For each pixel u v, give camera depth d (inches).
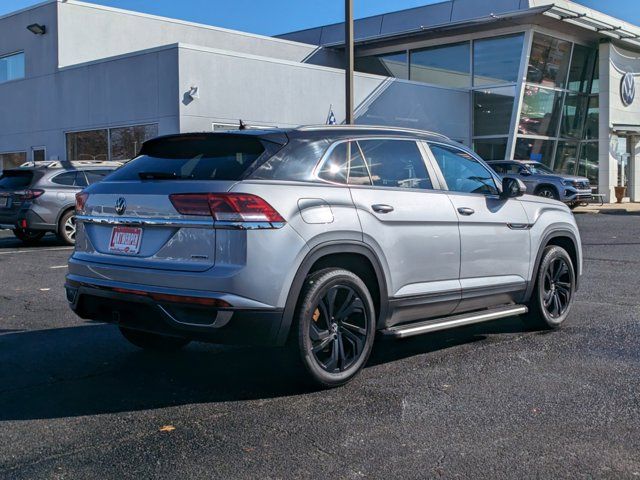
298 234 180.4
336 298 194.9
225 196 173.9
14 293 348.8
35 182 554.6
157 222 184.1
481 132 1159.6
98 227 202.5
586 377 207.8
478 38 1141.7
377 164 211.0
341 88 951.6
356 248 194.2
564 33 1157.1
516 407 181.0
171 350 238.5
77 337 257.3
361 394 191.5
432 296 217.3
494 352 237.6
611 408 180.4
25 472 142.2
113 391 194.7
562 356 231.8
